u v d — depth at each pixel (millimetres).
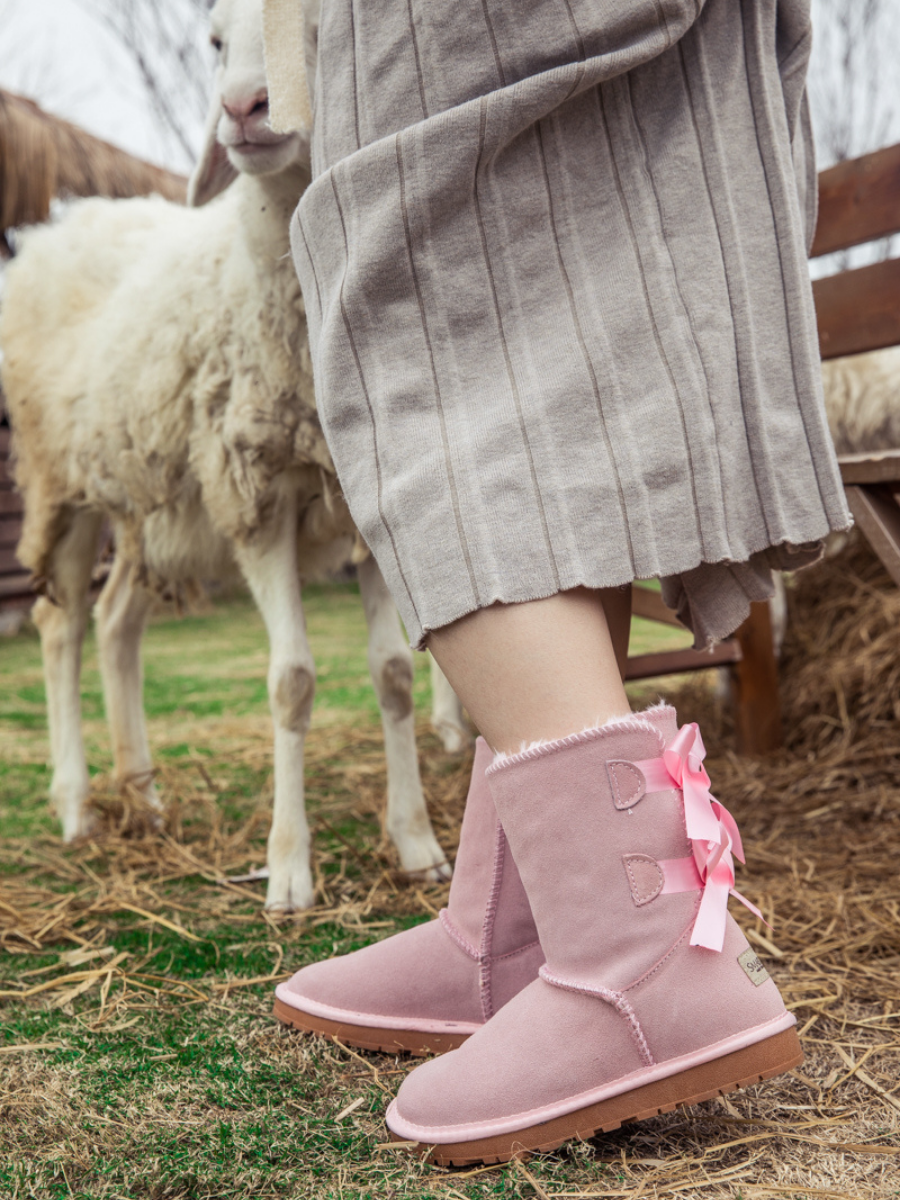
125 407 1941
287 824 1603
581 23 734
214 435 1735
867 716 2369
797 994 1086
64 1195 735
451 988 971
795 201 820
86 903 1623
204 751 2910
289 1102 887
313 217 813
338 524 1771
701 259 765
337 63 808
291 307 1596
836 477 800
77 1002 1188
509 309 763
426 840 1726
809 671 2602
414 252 759
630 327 750
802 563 845
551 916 788
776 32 872
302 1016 1033
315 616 6777
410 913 1528
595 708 767
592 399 746
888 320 1517
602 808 767
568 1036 766
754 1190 703
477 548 732
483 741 972
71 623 2287
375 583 1781
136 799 2180
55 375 2219
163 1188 739
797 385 801
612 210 766
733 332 771
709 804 782
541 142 759
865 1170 730
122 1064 979
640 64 751
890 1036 979
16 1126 848
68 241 2352
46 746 3150
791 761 2350
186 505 1965
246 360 1678
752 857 1665
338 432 802
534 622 747
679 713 2865
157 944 1408
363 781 2496
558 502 734
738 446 765
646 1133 798
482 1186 726
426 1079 805
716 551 741
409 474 752
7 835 2146
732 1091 746
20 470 2398
